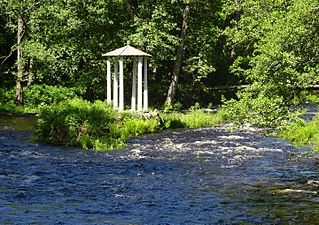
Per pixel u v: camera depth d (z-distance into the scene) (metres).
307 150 21.50
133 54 31.55
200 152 21.20
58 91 39.44
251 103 14.20
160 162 18.91
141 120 27.72
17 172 16.72
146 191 14.28
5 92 39.44
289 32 13.56
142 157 19.98
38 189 14.34
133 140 24.77
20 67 39.09
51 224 10.98
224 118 32.88
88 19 39.78
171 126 29.80
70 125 23.28
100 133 23.94
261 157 19.97
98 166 17.98
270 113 14.03
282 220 11.45
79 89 40.09
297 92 14.12
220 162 18.92
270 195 13.82
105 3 39.81
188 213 12.02
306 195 13.81
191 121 30.52
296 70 14.27
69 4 39.16
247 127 29.11
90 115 24.39
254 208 12.48
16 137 25.06
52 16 38.88
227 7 27.55
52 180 15.59
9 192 13.88
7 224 10.92
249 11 18.19
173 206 12.66
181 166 18.12
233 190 14.46
